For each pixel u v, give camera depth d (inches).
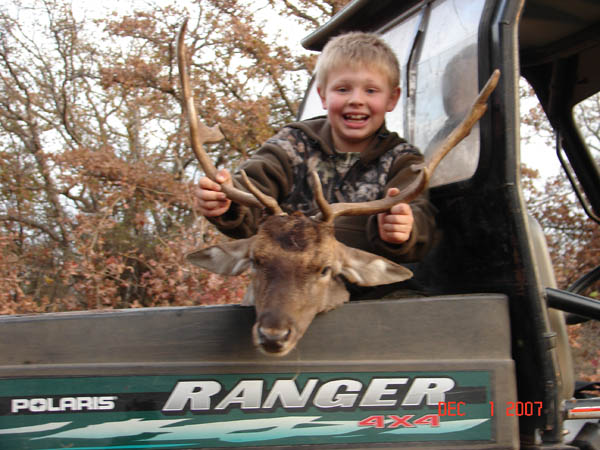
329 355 44.8
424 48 66.2
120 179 149.5
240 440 43.8
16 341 43.0
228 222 54.5
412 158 60.9
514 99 48.0
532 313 47.6
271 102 186.4
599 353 118.6
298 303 44.1
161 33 171.5
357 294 59.8
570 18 69.7
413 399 44.9
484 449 45.1
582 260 135.0
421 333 45.6
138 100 171.2
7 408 42.6
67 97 185.6
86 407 42.9
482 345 45.9
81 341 43.3
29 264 146.5
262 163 60.1
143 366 43.4
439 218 59.6
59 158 147.6
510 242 48.5
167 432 43.4
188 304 119.2
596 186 85.4
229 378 43.9
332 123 62.7
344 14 76.0
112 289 124.3
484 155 49.9
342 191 61.5
